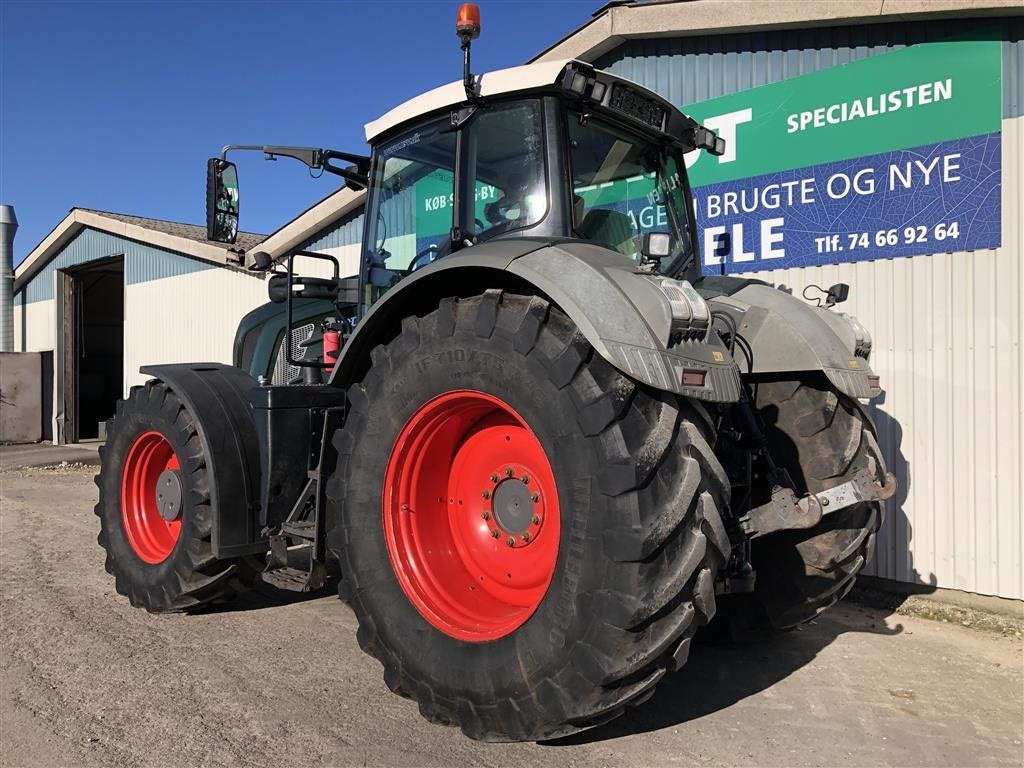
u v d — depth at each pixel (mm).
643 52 5945
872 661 3719
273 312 5078
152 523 4480
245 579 4207
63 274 16391
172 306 12602
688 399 2605
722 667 3609
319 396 3822
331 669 3416
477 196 3248
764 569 3625
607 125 3391
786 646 3932
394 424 2990
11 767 2541
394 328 3240
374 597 2988
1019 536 4414
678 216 3826
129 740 2725
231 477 3900
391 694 3145
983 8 4355
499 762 2586
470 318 2793
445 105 3365
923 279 4742
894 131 4828
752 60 5438
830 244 5109
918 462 4766
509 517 2920
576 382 2473
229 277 11320
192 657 3559
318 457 3811
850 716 3059
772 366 3381
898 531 4840
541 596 2604
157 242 12648
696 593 2389
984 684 3441
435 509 3113
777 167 5340
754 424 3225
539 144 3090
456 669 2691
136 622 4086
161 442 4418
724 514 2834
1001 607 4465
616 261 2707
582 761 2615
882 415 4902
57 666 3432
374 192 3867
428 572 2973
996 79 4461
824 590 3461
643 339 2389
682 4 5496
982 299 4523
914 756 2727
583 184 3207
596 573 2373
